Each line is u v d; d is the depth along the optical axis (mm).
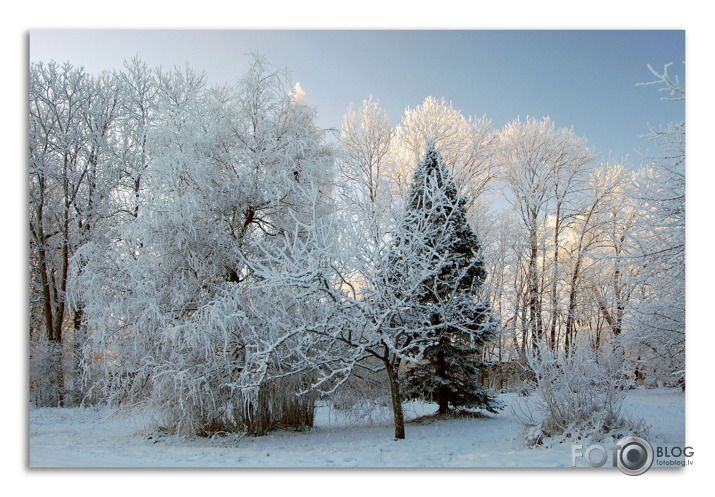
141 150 15766
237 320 8602
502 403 12406
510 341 21688
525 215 21344
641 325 8508
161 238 9242
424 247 8805
